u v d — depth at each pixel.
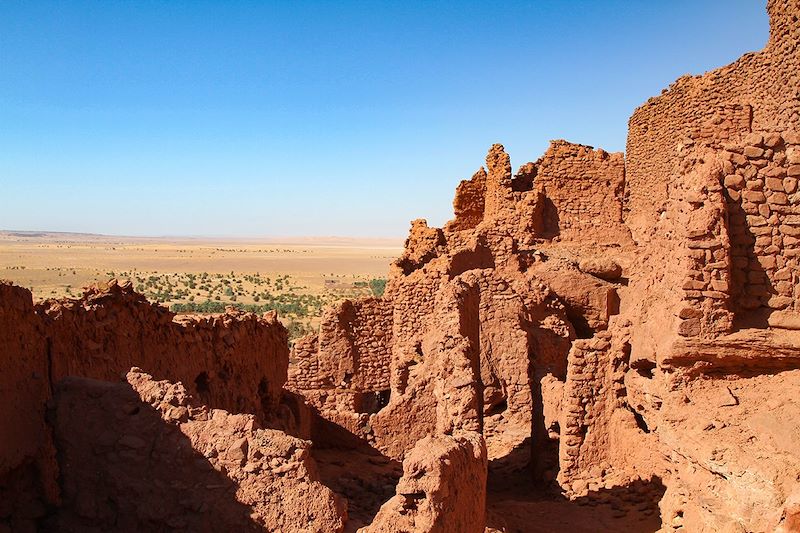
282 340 17.94
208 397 13.56
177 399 9.19
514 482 16.53
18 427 8.58
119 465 8.91
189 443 8.84
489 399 20.77
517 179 31.44
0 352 8.36
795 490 7.94
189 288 99.19
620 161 29.06
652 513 12.51
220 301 84.56
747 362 9.95
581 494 13.81
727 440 9.01
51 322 9.38
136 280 103.69
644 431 14.07
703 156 10.49
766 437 8.88
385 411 18.98
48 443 8.98
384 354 24.78
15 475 8.61
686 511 9.42
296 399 18.19
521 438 19.61
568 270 24.67
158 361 12.06
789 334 9.82
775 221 10.03
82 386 9.25
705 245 9.86
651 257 12.51
